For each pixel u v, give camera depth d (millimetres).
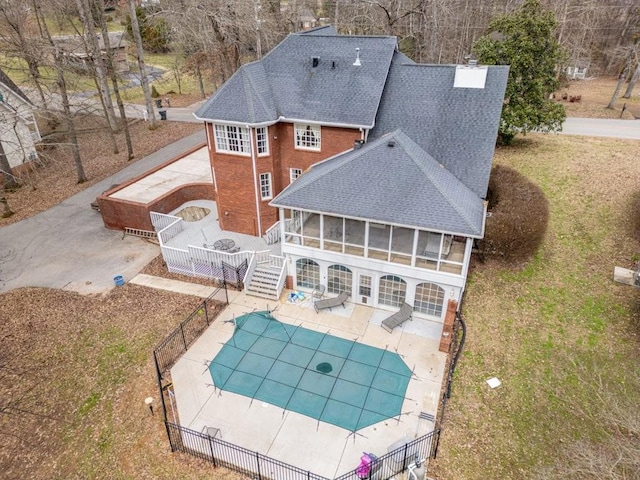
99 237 28734
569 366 18125
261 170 25281
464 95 23891
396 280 20719
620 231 24516
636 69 50031
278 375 18094
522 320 20453
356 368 18344
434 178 19578
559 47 35688
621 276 21969
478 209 19516
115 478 14422
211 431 15523
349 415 16281
